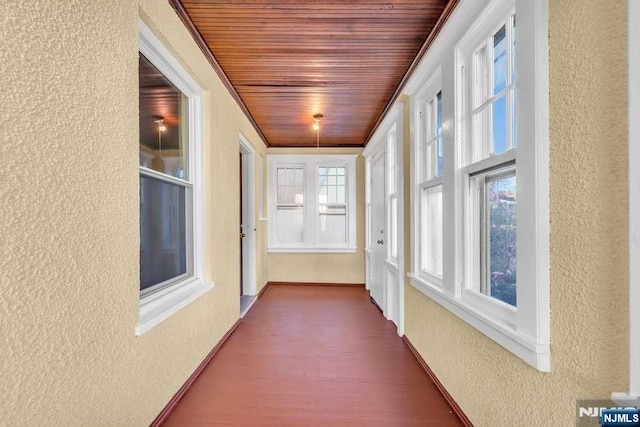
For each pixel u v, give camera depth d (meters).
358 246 5.04
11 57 0.84
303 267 5.07
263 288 4.64
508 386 1.27
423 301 2.26
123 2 1.29
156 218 1.81
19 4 0.86
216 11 1.86
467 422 1.59
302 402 1.82
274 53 2.35
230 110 2.86
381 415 1.70
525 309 1.13
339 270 5.04
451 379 1.79
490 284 1.53
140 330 1.40
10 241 0.84
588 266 0.91
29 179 0.89
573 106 0.96
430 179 2.30
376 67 2.56
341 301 4.07
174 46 1.75
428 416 1.70
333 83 2.86
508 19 1.37
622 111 0.81
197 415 1.69
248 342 2.69
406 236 2.73
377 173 3.87
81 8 1.07
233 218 2.95
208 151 2.33
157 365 1.59
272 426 1.61
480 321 1.43
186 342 1.93
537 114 1.07
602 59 0.86
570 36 0.96
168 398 1.70
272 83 2.85
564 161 0.99
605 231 0.86
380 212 3.69
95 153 1.14
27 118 0.88
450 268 1.78
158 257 1.83
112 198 1.23
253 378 2.08
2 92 0.82
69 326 1.02
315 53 2.35
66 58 1.01
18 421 0.87
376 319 3.33
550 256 1.05
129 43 1.33
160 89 1.88
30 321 0.90
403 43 2.21
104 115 1.18
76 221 1.05
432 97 2.25
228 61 2.46
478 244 1.64
